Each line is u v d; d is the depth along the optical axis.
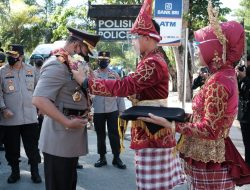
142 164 3.26
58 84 3.40
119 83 3.07
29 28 36.56
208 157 2.90
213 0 17.12
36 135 5.89
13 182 5.88
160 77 3.15
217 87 2.75
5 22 36.31
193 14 17.02
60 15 18.00
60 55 3.42
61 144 3.56
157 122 2.82
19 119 5.71
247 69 6.78
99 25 12.47
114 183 5.93
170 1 7.79
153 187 3.24
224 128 2.80
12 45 5.82
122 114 2.95
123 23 12.46
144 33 3.20
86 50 3.51
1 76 5.77
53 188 3.63
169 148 3.28
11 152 5.82
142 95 3.27
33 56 9.05
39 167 6.70
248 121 6.68
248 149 6.73
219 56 2.86
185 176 3.51
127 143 8.56
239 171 2.99
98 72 6.60
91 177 6.20
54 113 3.37
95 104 6.72
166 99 3.33
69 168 3.63
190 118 3.08
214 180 2.94
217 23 2.80
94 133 9.86
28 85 5.84
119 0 18.45
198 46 2.94
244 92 6.70
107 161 7.15
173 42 7.92
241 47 2.92
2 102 5.67
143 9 3.24
